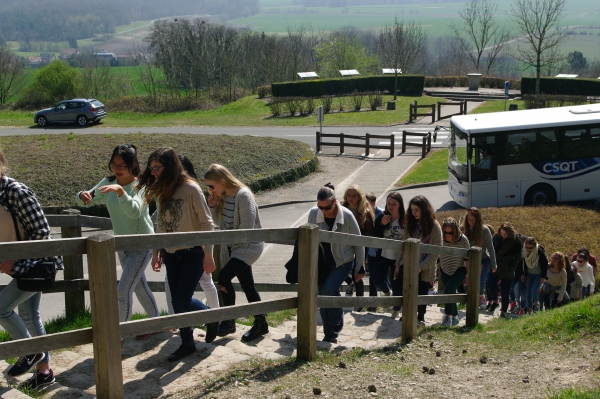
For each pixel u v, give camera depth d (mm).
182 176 4832
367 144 28375
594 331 5781
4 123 41000
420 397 4285
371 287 8555
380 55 66812
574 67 91562
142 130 36156
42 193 20016
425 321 8039
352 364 5086
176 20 53719
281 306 4727
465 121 18703
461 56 72625
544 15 70625
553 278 10344
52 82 49625
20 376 4320
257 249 5477
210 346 5246
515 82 49938
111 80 54094
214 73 53594
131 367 4730
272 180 23266
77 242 3416
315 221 5848
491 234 9352
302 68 61938
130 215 4961
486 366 5254
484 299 10656
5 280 13000
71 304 6234
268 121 39031
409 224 7230
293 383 4379
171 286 4973
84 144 26219
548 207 16641
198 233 3963
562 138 17969
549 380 4699
